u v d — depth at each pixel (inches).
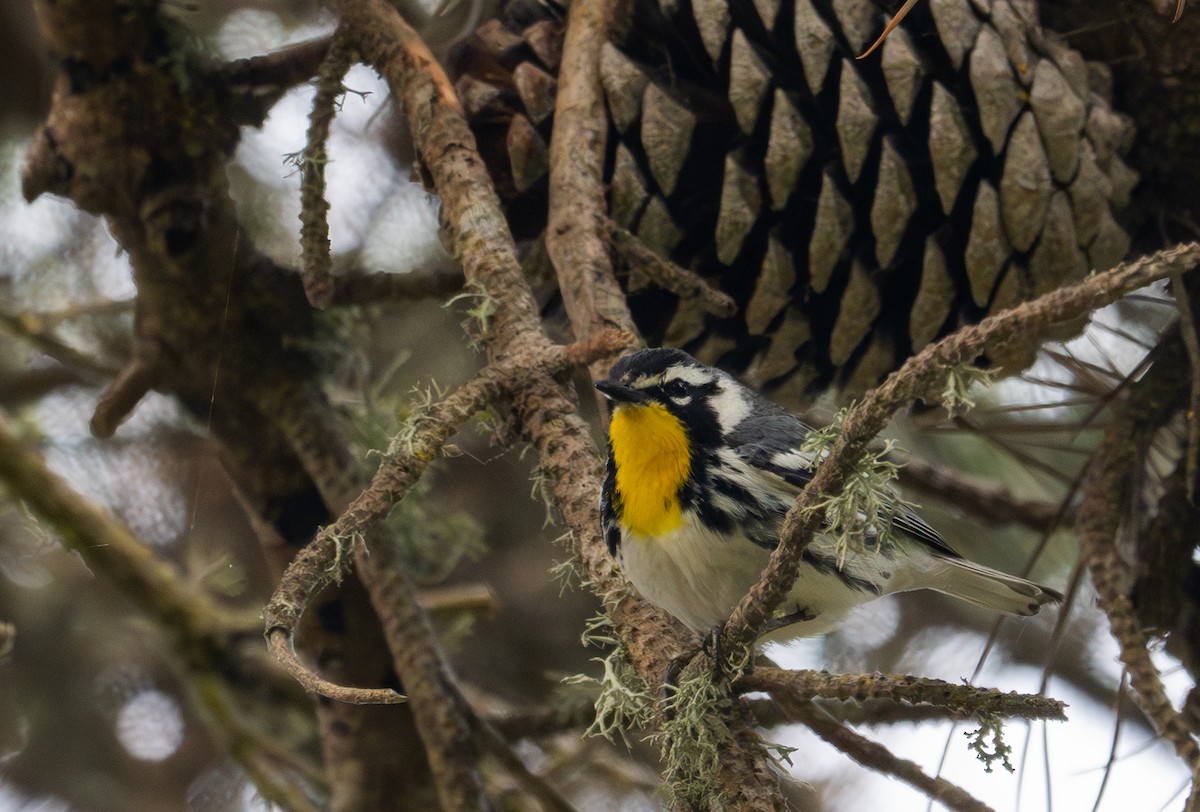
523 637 177.0
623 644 169.5
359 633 173.2
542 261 171.8
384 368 175.8
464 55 171.9
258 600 176.1
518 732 173.5
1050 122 170.4
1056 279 170.6
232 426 172.6
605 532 171.8
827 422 175.0
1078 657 177.2
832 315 171.0
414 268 173.8
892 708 173.2
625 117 171.0
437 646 172.2
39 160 171.0
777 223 170.9
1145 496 172.1
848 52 170.6
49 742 177.8
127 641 178.1
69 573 177.3
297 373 172.6
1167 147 171.3
